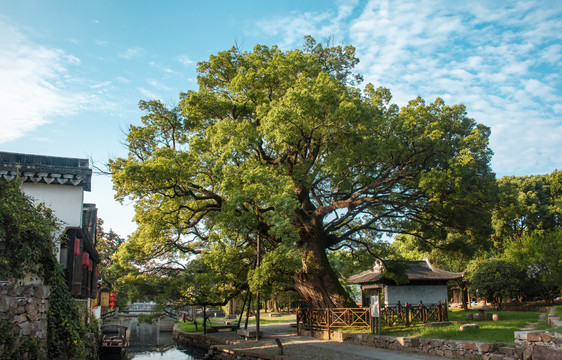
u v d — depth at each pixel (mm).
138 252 26875
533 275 34125
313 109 17609
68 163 16453
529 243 36594
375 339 17672
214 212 25109
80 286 15547
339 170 19734
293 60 21531
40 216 12141
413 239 26672
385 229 25391
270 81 21391
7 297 9422
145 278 29031
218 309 55250
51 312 12273
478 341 13633
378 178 21391
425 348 15266
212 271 23891
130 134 22047
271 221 17453
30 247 11289
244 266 24094
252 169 18484
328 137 20266
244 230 21438
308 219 22641
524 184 49531
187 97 22031
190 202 24703
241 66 22844
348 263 30406
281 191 17875
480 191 20219
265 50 23922
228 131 19125
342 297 22391
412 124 18750
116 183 19547
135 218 23234
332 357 15289
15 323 9797
